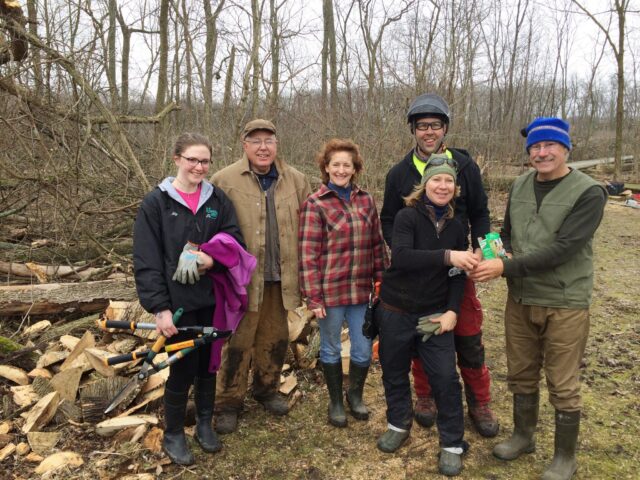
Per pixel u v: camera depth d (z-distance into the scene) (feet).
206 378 9.12
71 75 18.10
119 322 8.35
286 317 10.46
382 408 10.85
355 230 9.53
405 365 9.17
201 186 8.63
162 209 8.21
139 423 9.49
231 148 24.79
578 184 7.86
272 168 9.87
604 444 9.48
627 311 16.43
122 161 19.16
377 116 27.40
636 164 53.42
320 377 12.08
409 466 9.00
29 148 18.17
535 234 8.20
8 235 19.13
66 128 18.16
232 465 9.01
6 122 15.98
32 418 9.53
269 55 26.13
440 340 8.70
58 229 18.08
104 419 9.85
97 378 10.85
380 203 24.14
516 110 72.43
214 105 31.76
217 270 8.47
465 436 9.81
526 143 8.20
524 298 8.41
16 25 16.67
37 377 10.59
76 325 13.20
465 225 9.35
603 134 95.55
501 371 12.50
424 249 8.57
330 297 9.57
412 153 9.62
